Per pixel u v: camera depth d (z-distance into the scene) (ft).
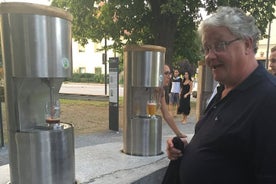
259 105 4.26
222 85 5.47
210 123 5.03
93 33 39.63
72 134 9.06
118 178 10.44
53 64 8.03
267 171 4.08
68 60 8.45
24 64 7.88
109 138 21.47
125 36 39.37
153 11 36.37
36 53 7.79
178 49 41.65
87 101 50.80
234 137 4.45
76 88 95.04
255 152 4.23
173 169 6.05
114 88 24.07
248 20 4.66
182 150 5.86
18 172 8.64
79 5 36.86
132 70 13.42
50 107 8.96
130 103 13.62
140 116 13.84
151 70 13.10
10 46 7.97
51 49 7.96
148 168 11.65
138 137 13.39
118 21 37.91
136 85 13.30
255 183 4.33
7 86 8.45
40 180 8.47
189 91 28.19
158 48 13.07
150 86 13.17
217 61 4.79
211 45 4.80
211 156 4.79
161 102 13.21
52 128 8.75
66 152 8.82
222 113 4.80
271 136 4.09
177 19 37.35
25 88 8.50
